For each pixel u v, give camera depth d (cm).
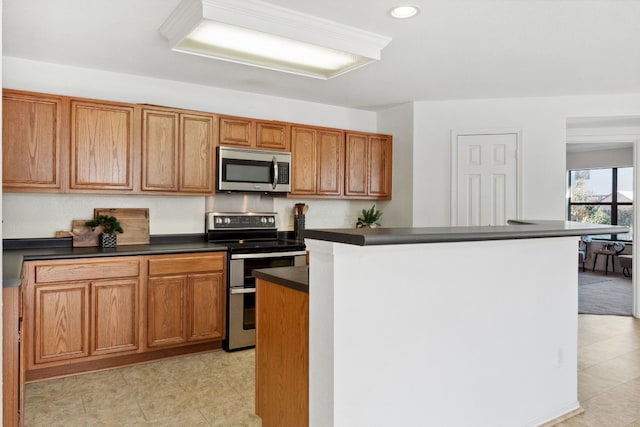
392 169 498
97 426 238
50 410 256
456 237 158
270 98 446
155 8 248
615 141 498
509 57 330
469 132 462
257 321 218
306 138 438
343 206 500
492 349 212
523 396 230
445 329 192
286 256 385
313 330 165
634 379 309
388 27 272
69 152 324
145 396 276
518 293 226
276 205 452
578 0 239
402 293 175
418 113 471
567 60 337
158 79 386
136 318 323
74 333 301
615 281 740
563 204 443
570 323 258
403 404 177
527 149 452
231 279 360
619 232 232
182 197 398
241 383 298
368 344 165
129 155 345
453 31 280
